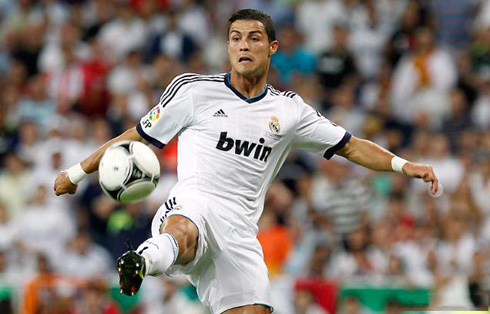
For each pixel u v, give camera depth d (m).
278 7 58.22
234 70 22.25
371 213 43.91
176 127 22.20
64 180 22.55
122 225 42.94
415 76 52.25
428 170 22.97
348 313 34.97
